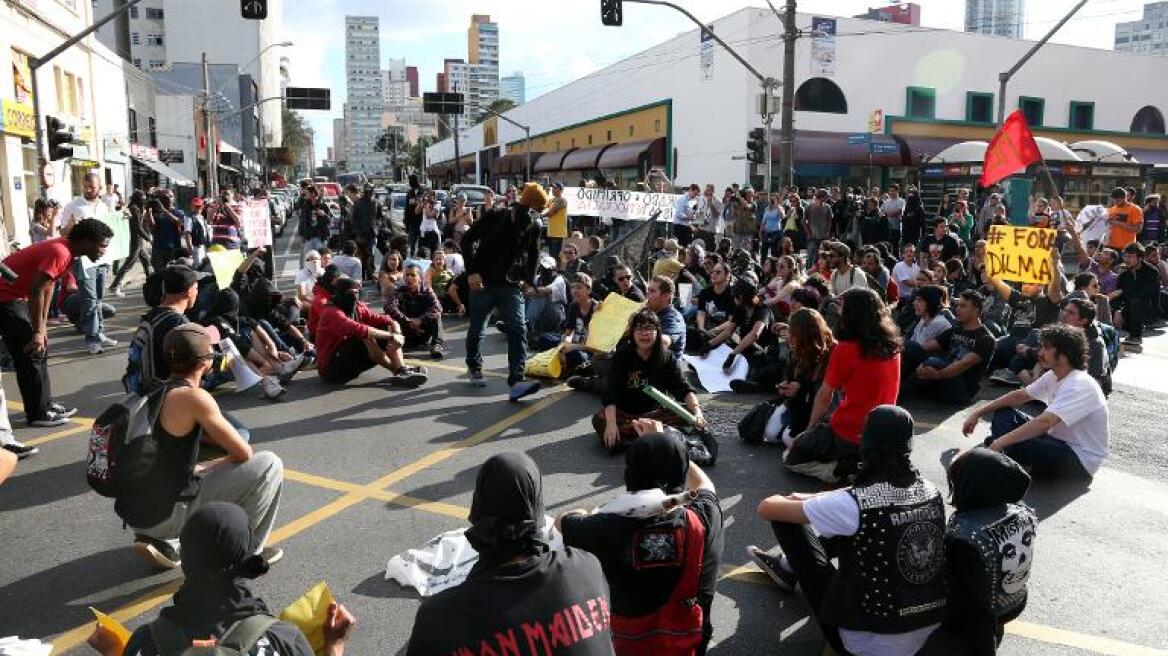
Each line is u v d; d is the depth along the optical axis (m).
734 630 3.98
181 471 4.06
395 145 130.75
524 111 66.56
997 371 8.95
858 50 35.00
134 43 94.62
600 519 3.03
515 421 7.26
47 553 4.68
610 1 19.31
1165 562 4.76
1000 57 38.16
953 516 3.54
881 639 3.34
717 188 35.59
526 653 2.20
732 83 34.00
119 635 2.84
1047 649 3.87
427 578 4.32
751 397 8.19
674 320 7.97
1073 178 24.88
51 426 6.98
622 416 6.36
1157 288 11.88
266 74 110.00
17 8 20.38
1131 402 8.40
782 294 9.32
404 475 5.94
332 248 16.61
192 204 17.00
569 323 9.89
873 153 34.12
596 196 16.39
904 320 9.88
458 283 12.70
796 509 3.52
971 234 19.25
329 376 8.41
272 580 4.37
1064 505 5.57
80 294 9.66
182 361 4.03
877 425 3.33
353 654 3.70
